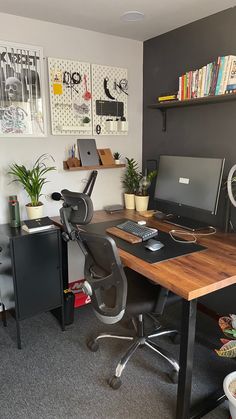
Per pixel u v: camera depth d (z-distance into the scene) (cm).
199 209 221
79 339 224
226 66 195
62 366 196
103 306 172
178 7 211
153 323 236
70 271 287
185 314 143
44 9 214
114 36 270
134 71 288
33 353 208
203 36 230
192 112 249
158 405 167
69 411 162
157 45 272
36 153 250
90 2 203
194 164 225
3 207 243
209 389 178
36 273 217
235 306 232
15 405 166
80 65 257
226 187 218
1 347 215
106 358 204
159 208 291
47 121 251
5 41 223
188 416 155
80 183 277
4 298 236
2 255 223
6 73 227
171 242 196
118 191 301
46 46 240
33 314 220
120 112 286
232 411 146
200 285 138
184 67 249
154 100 284
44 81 244
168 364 198
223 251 180
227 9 211
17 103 235
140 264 161
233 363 199
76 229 191
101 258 167
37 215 239
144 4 206
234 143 221
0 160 236
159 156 284
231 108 219
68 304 233
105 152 279
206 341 221
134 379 185
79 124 265
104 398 171
